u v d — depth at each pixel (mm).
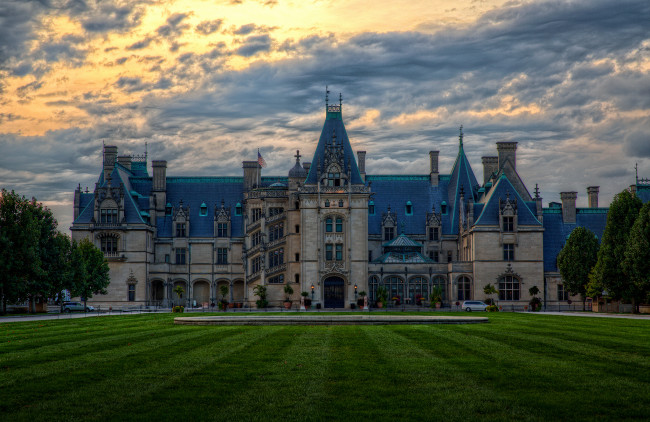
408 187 137750
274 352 37875
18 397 26359
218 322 60781
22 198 93750
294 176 125875
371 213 134625
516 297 120812
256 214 130625
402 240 127375
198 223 138750
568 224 128500
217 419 23328
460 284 121812
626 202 100500
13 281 89500
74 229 128875
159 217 138250
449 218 135000
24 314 94875
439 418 23375
